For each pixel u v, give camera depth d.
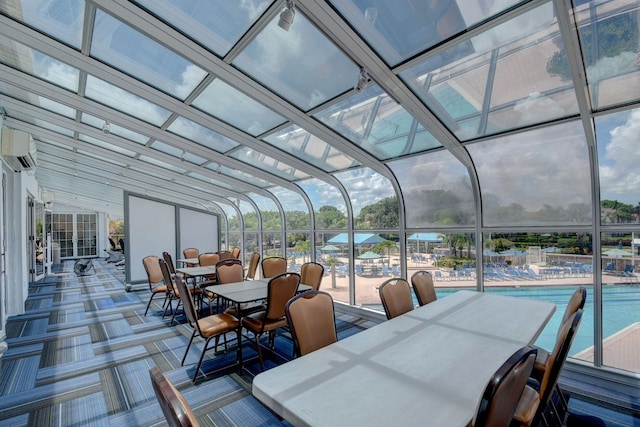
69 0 2.34
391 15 2.08
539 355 2.43
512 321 2.35
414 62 2.43
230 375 3.16
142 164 6.65
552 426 2.32
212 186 7.77
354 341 2.01
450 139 3.40
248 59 2.75
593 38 1.93
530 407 1.75
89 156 6.89
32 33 2.68
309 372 1.61
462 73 2.51
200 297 5.40
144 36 2.68
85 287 7.83
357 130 3.71
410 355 1.80
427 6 1.97
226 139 4.66
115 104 3.99
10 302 5.25
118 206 14.56
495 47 2.19
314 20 2.12
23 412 2.56
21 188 5.43
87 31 2.64
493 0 1.83
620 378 2.73
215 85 3.27
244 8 2.23
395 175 4.57
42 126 5.28
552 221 3.20
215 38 2.56
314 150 4.52
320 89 3.06
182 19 2.40
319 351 1.87
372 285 5.09
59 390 2.89
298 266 6.84
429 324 2.31
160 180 8.12
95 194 11.95
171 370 3.27
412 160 4.27
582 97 2.38
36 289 7.54
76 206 15.17
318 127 3.66
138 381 3.04
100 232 16.00
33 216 8.34
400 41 2.28
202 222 8.87
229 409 2.60
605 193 2.83
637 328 2.70
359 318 4.99
